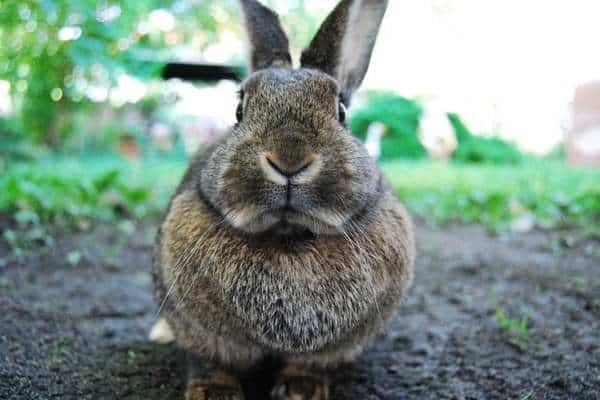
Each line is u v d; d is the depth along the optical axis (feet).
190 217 1.16
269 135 1.06
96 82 3.61
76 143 5.03
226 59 3.64
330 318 1.10
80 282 1.93
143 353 1.41
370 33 1.45
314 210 1.03
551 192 3.37
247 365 1.24
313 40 1.38
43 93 3.68
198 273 1.12
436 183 4.00
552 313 1.69
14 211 2.67
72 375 1.26
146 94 3.91
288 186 1.00
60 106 3.95
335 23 1.37
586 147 5.43
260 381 1.31
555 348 1.43
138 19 3.62
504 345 1.47
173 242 1.17
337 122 1.16
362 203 1.10
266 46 1.46
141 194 3.14
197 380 1.22
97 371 1.30
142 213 2.99
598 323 1.59
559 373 1.28
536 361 1.36
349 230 1.12
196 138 5.20
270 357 1.27
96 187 3.09
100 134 5.25
